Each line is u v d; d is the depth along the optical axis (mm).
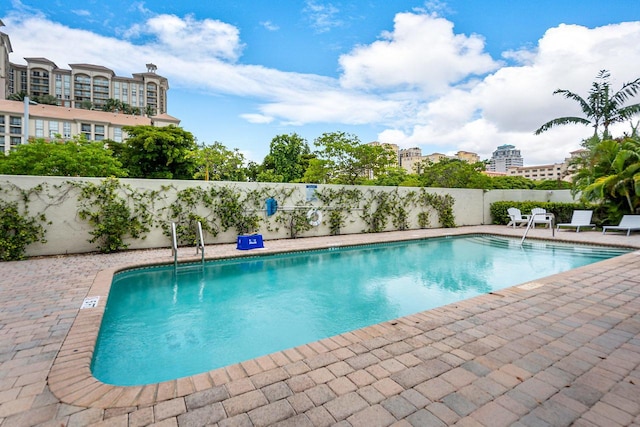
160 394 2055
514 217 12812
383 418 1831
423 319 3344
